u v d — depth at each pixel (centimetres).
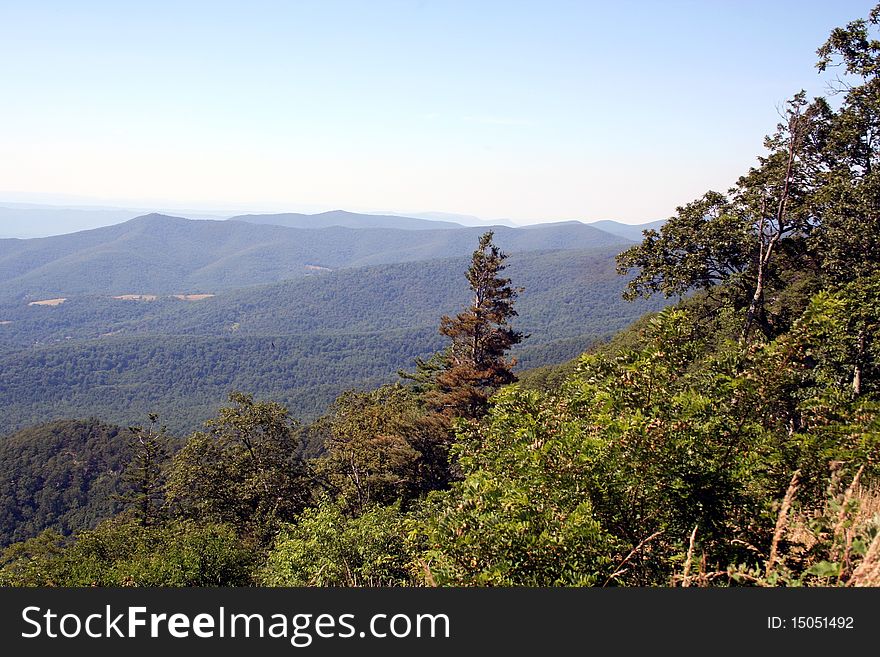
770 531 496
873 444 453
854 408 529
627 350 646
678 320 644
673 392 593
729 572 421
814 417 541
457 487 631
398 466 2783
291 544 1396
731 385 552
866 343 969
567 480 519
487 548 497
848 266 1645
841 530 412
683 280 2086
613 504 525
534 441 575
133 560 2059
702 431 532
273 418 3447
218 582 1953
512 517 503
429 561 582
